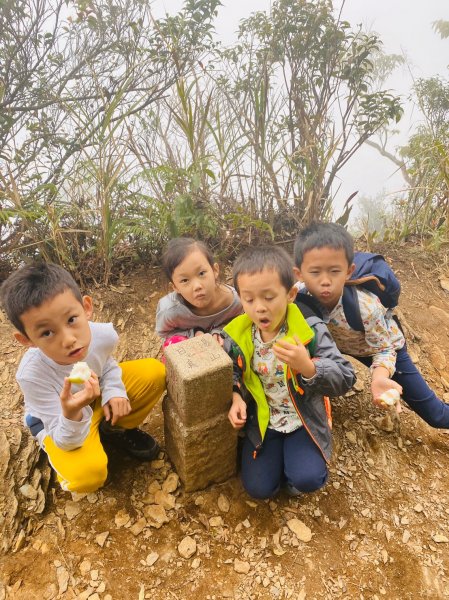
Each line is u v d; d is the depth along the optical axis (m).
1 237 2.95
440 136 4.06
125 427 1.91
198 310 2.10
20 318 1.40
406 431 2.20
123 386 1.77
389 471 2.00
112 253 3.03
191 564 1.62
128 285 2.97
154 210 2.93
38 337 1.43
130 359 2.53
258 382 1.78
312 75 3.29
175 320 2.09
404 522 1.79
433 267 3.38
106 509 1.77
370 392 2.38
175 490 1.85
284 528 1.75
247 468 1.80
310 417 1.73
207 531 1.73
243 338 1.73
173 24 3.13
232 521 1.77
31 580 1.56
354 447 2.09
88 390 1.39
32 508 1.73
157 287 2.97
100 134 2.71
